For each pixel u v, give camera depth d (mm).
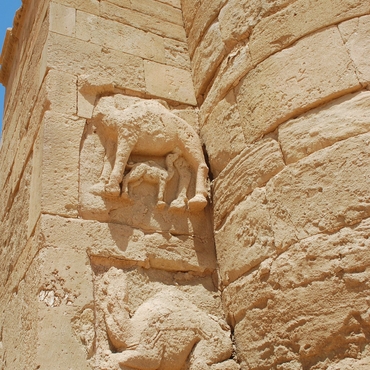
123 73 4293
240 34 3980
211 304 3535
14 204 4496
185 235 3717
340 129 3051
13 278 3938
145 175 3697
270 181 3289
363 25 3285
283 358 2908
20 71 5617
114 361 2865
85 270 3172
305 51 3441
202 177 3830
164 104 4320
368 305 2600
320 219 2928
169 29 4914
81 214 3395
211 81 4328
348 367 2590
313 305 2803
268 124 3449
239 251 3412
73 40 4219
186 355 3092
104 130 3814
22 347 3160
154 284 3418
